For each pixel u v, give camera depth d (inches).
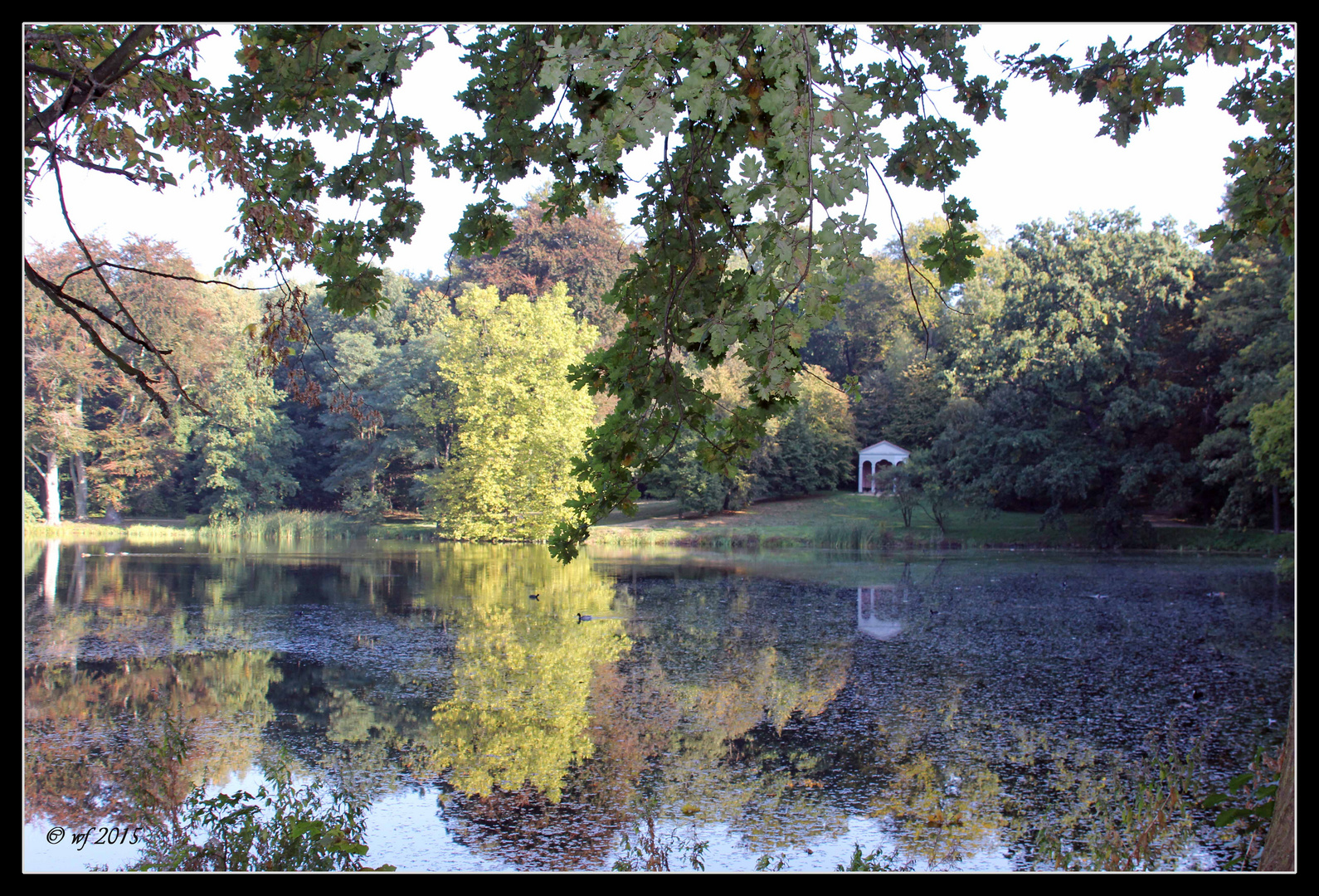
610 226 1951.3
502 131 191.6
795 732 375.6
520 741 362.6
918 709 413.4
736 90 113.3
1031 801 295.9
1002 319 1424.7
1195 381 1396.4
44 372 1380.4
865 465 1996.8
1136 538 1327.5
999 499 1485.0
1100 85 179.0
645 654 536.1
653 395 175.0
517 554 1273.4
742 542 1487.5
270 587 845.2
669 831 272.1
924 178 177.3
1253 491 1200.8
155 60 190.9
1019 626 641.0
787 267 112.0
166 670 488.4
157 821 250.4
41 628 613.9
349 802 288.0
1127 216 1376.7
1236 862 229.5
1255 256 1152.8
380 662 510.9
